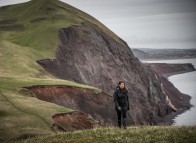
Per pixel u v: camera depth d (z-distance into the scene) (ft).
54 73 316.40
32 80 226.79
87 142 62.95
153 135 64.34
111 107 266.98
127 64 433.89
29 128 123.95
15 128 121.70
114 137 65.21
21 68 260.21
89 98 254.06
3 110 140.26
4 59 278.67
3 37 411.13
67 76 331.36
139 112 365.20
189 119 386.32
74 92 243.60
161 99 447.42
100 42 420.77
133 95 385.70
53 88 226.17
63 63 348.38
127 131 69.41
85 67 368.89
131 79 409.49
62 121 151.23
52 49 361.10
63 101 225.35
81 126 160.66
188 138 59.93
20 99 163.53
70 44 389.80
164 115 416.67
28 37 392.27
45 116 142.72
